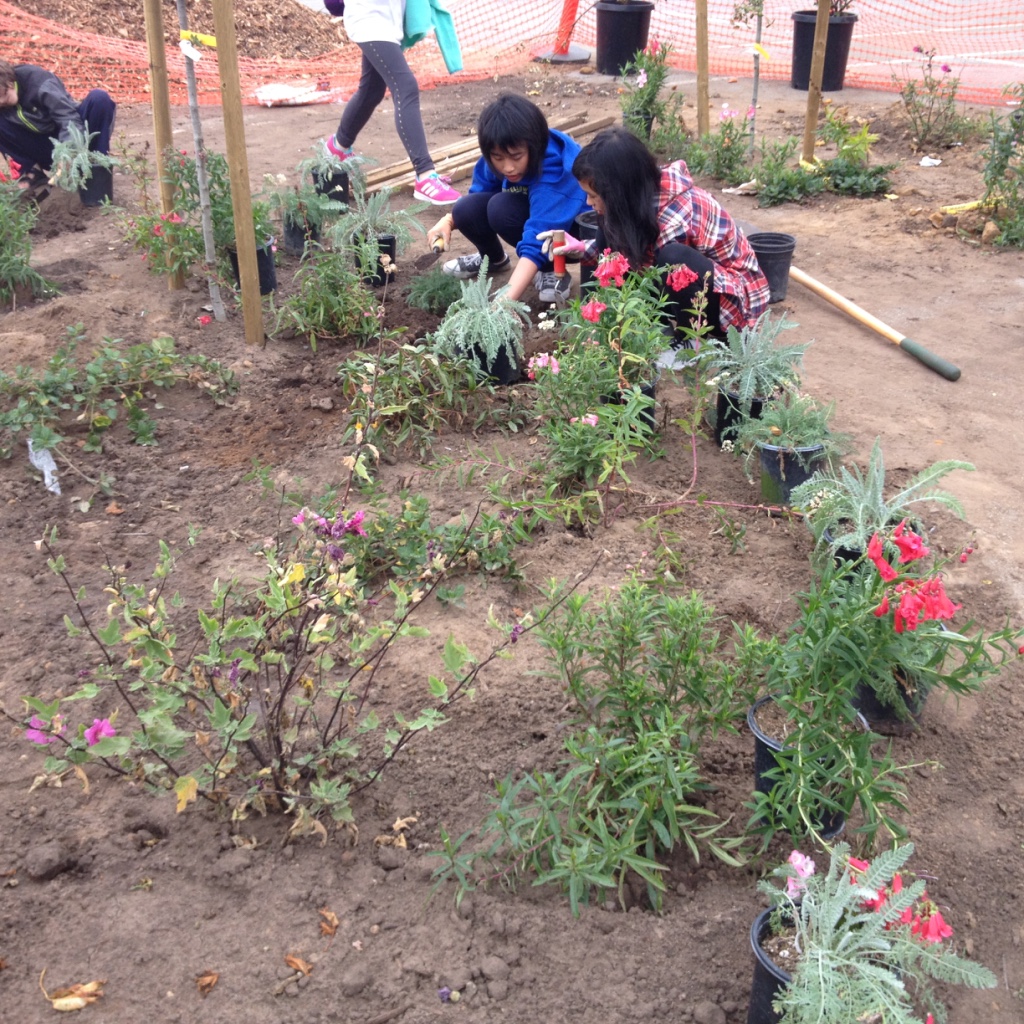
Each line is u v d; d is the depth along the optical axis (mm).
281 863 2496
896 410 4688
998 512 3932
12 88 6688
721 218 4746
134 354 4637
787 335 5441
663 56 8625
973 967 1875
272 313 5492
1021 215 6645
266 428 4512
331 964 2264
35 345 4930
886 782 2588
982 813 2719
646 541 3727
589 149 4414
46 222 6816
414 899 2424
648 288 4383
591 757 2461
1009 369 5082
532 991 2225
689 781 2588
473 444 4375
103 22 11562
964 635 2734
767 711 2729
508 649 3197
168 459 4273
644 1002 2197
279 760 2508
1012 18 12859
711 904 2432
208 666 2557
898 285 6098
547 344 5211
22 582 3490
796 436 3777
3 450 4180
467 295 4574
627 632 2648
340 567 2627
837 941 1961
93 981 2205
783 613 3346
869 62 11539
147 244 5754
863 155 7883
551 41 12695
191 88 4918
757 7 7723
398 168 7711
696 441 4391
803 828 2527
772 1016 2031
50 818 2596
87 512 3896
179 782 2189
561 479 3965
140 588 2543
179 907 2379
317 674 2797
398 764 2785
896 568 2559
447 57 7359
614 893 2469
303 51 12641
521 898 2447
